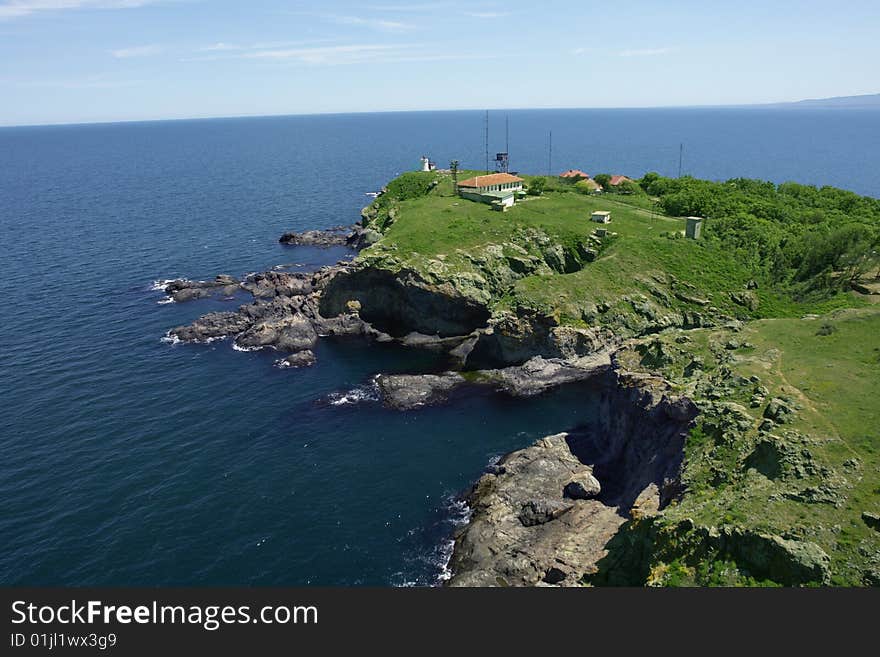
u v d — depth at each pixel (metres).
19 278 125.56
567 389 81.62
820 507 37.53
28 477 60.56
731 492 41.69
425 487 60.84
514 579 46.88
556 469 60.00
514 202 134.38
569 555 47.84
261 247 155.75
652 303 93.38
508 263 105.75
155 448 66.44
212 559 50.22
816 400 46.97
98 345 93.75
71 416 72.50
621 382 62.50
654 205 136.62
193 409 75.12
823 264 96.00
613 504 55.06
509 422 73.50
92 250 149.38
